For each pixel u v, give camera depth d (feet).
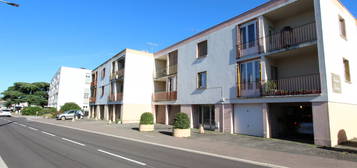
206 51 62.54
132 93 85.46
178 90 70.49
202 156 27.22
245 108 49.47
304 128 44.80
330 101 34.96
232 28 53.93
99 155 26.09
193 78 64.80
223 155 27.89
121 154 26.89
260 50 46.42
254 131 46.93
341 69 40.42
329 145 33.78
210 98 57.82
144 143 36.68
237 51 51.55
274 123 45.68
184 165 22.22
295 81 44.39
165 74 82.58
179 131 44.88
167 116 76.69
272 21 49.96
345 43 43.60
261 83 45.19
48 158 24.32
